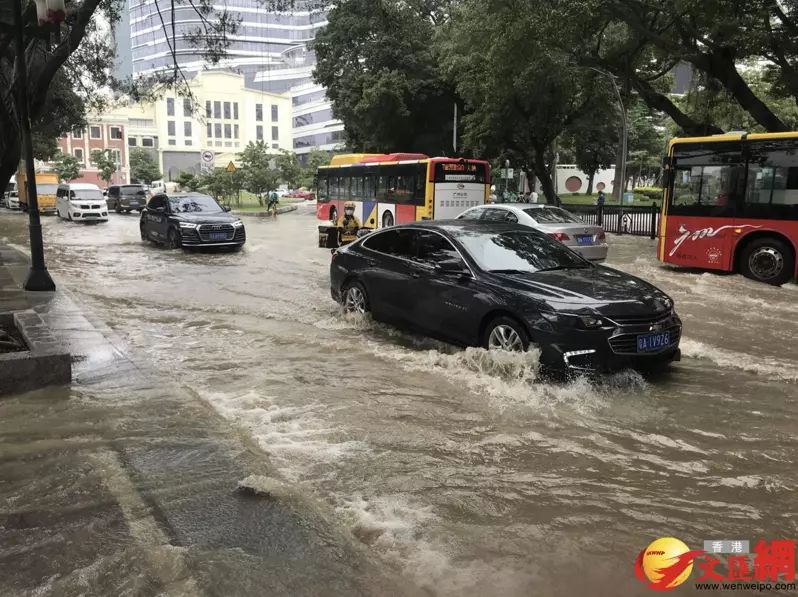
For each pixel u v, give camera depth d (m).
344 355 7.01
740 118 23.97
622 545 3.32
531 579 2.99
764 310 9.90
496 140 32.22
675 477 4.12
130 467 4.02
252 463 4.11
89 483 3.82
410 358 6.83
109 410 5.05
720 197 13.13
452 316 6.82
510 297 6.18
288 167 51.88
